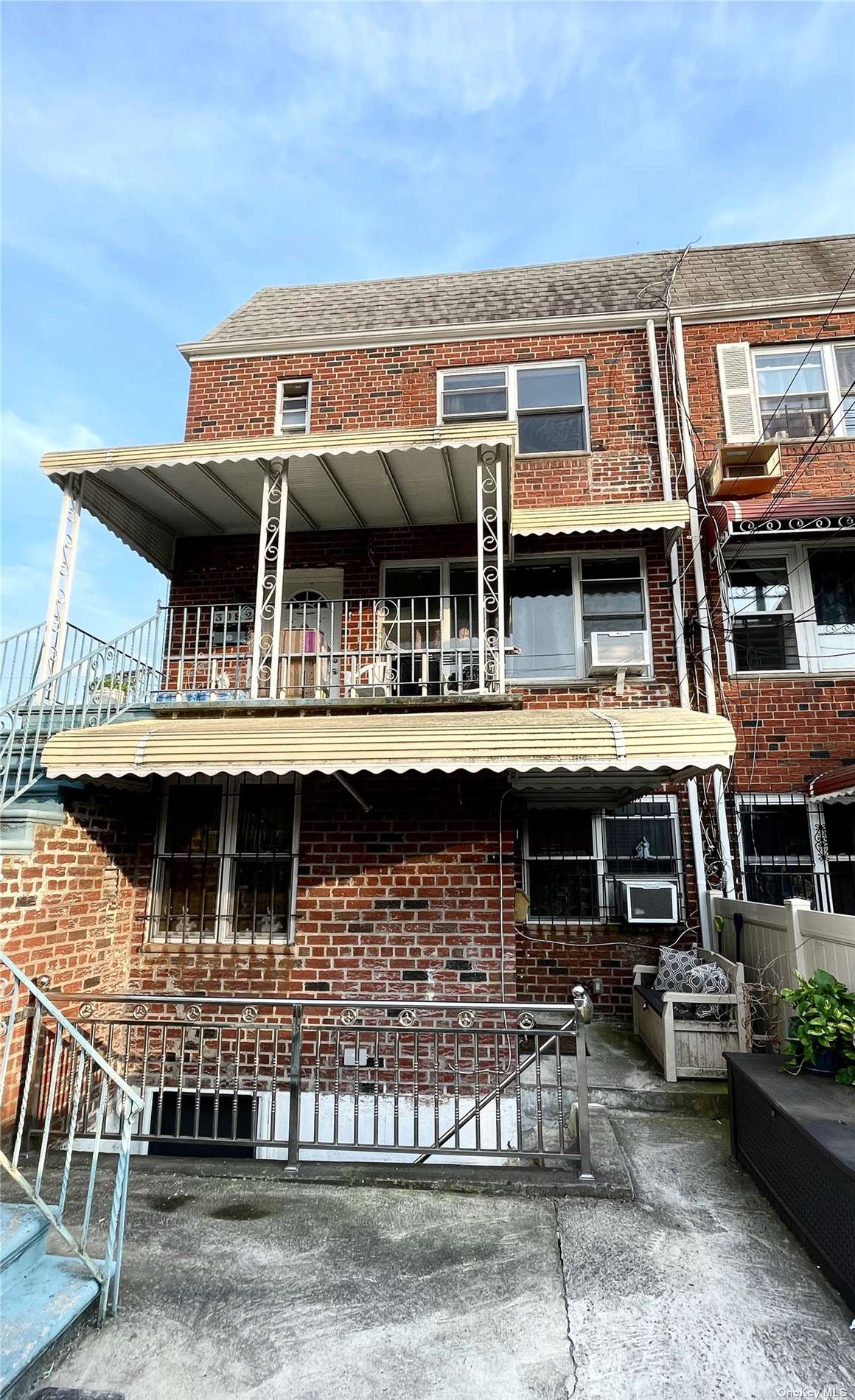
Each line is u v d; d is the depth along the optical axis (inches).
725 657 392.5
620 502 418.0
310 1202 185.5
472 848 283.0
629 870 377.1
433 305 484.7
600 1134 232.7
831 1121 168.6
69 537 322.7
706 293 452.4
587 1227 174.6
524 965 371.2
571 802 345.7
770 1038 271.1
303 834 292.8
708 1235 171.8
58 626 313.1
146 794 310.2
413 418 438.3
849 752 376.8
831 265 470.0
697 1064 272.4
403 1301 145.1
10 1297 135.9
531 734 235.6
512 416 434.6
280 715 306.2
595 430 429.7
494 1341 134.3
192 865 307.7
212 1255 160.2
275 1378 124.5
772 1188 184.5
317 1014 277.7
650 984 342.6
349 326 469.7
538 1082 204.4
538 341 443.2
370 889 284.8
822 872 365.4
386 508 378.0
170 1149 277.3
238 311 507.2
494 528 382.9
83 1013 221.0
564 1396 121.6
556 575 418.6
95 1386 121.9
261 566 314.5
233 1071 278.1
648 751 229.9
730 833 374.6
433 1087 264.4
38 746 277.4
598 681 396.8
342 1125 266.4
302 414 451.8
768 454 373.4
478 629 364.5
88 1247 160.7
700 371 431.2
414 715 281.1
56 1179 197.3
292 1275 153.2
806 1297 147.9
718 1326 138.9
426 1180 195.5
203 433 448.5
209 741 243.6
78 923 263.1
